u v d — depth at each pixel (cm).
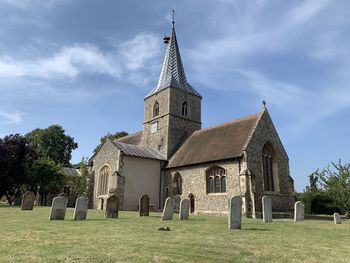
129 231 1071
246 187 2302
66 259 610
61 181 4334
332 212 3391
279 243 905
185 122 3644
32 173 4022
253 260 662
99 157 3325
